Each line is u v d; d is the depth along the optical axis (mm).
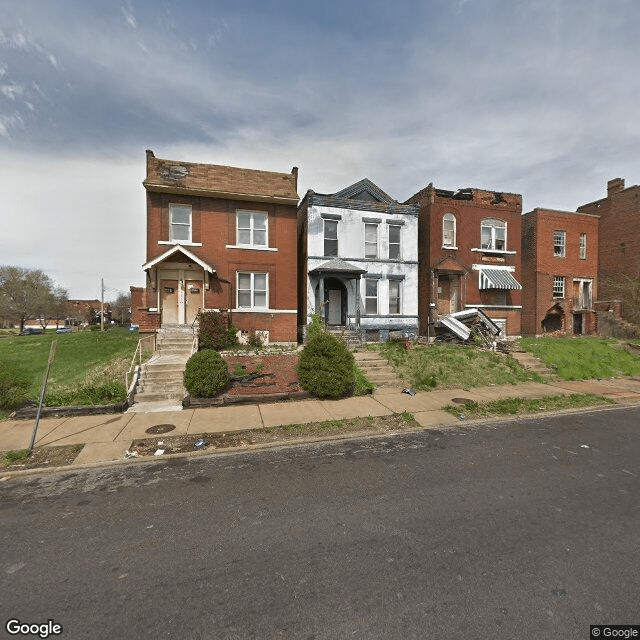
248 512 4293
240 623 2693
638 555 3451
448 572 3217
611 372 13664
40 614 2789
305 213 18438
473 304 21062
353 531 3877
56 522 4109
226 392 9617
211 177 15992
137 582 3129
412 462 5797
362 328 18328
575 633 2584
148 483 5105
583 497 4613
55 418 7969
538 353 14977
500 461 5820
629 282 23234
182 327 14727
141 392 9602
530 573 3195
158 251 15203
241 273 16438
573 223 24359
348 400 9578
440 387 10992
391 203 19078
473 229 21094
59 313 60969
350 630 2619
